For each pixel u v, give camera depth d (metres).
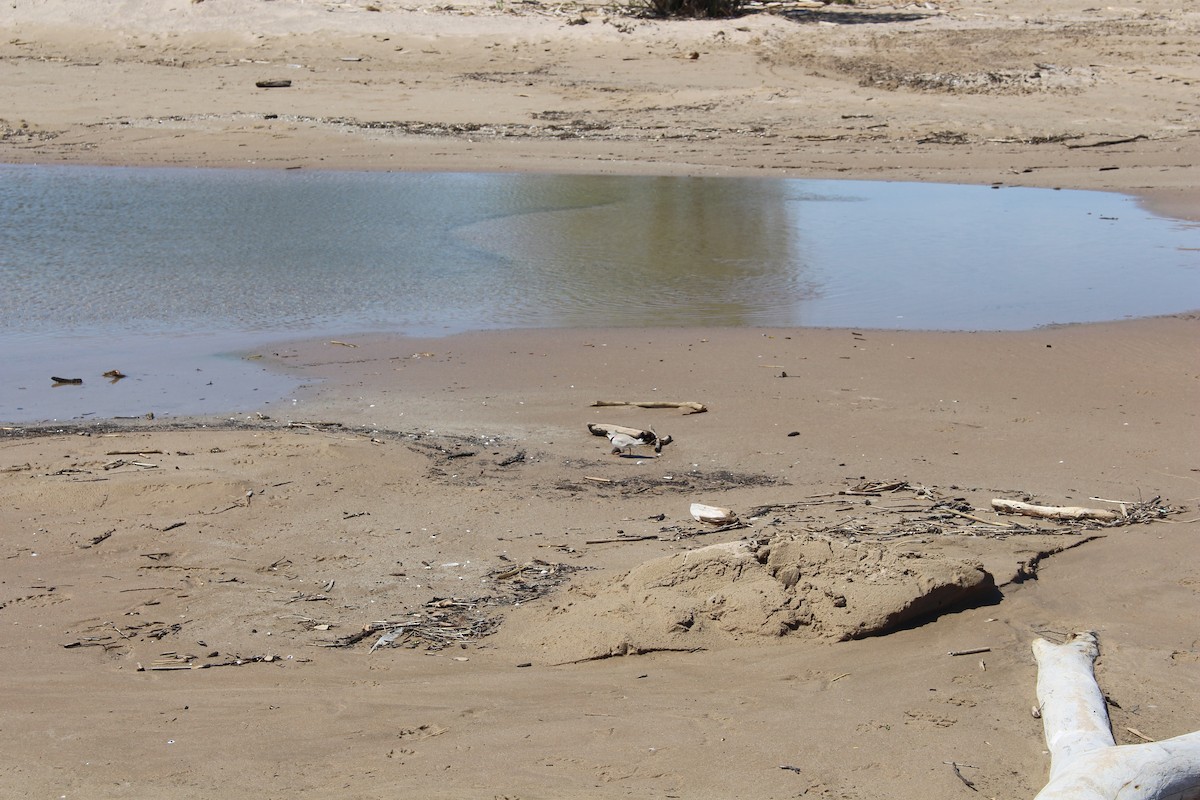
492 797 4.29
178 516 7.37
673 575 6.02
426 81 27.11
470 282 14.12
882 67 28.14
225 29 30.28
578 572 6.44
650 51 29.56
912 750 4.64
